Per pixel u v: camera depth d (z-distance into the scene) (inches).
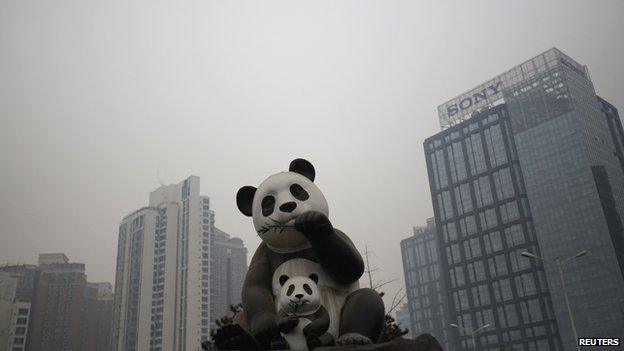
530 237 3550.7
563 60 3720.5
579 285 3240.7
